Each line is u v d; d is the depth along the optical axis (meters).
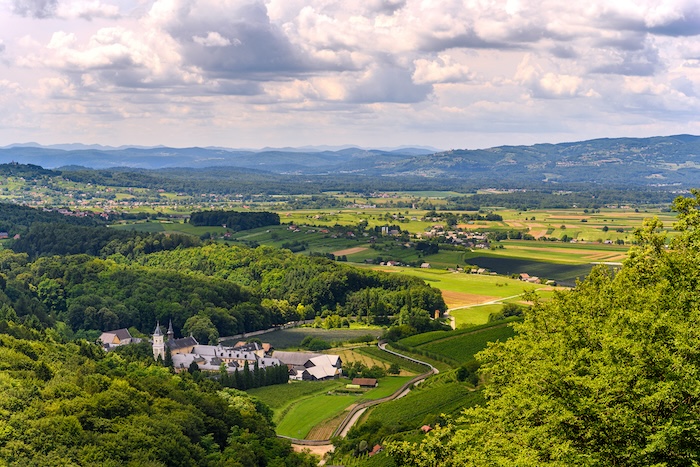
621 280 81.50
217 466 128.25
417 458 78.31
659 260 76.94
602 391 59.50
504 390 75.75
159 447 121.81
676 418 54.69
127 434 123.19
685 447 54.81
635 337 61.88
